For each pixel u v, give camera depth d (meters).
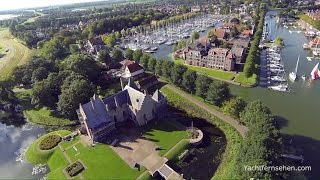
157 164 94.62
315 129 113.06
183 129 114.69
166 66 160.62
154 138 109.25
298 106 133.00
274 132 88.44
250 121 99.56
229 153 99.38
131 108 118.56
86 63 169.00
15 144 118.12
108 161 97.44
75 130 122.06
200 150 103.44
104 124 110.56
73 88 128.38
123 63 192.50
